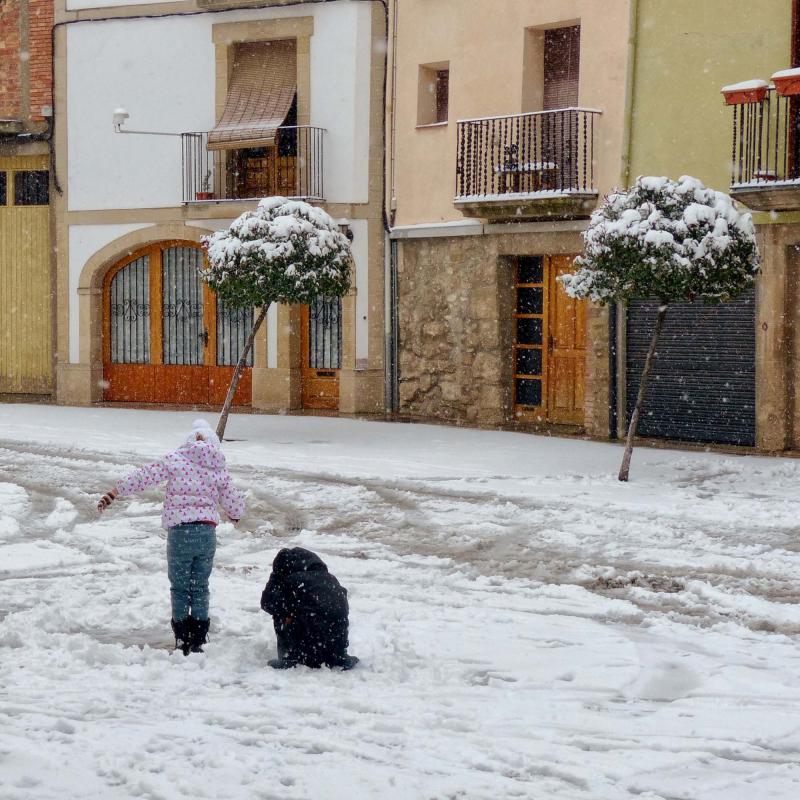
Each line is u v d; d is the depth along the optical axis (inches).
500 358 1135.6
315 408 1278.3
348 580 551.5
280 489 789.9
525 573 567.8
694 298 790.5
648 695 377.7
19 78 1387.8
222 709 352.2
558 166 1077.8
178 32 1305.4
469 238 1151.6
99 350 1373.0
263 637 442.3
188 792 279.6
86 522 687.1
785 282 946.1
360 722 339.6
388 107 1214.3
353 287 1230.9
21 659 413.1
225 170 1295.5
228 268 962.1
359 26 1219.2
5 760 299.1
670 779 295.3
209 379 1333.7
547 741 325.4
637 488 782.5
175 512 437.1
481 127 1126.4
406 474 840.9
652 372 1030.4
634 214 770.8
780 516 677.9
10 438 1037.2
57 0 1355.8
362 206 1229.1
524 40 1104.2
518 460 911.7
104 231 1349.7
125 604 495.8
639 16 1032.2
